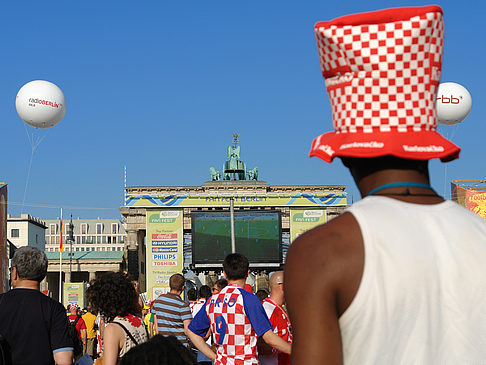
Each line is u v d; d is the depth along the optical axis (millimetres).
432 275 1917
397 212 1997
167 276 59844
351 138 2074
